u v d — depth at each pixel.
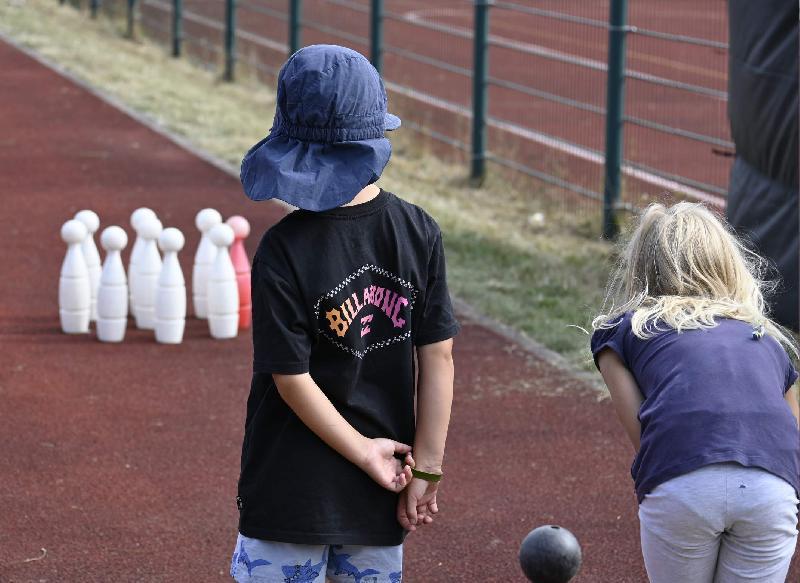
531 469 17.34
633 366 10.44
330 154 9.08
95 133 44.66
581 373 21.19
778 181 23.31
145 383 20.56
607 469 17.38
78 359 21.70
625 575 14.41
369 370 9.44
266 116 49.22
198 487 16.52
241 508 9.58
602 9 83.06
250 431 9.58
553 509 16.12
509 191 37.47
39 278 26.95
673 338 10.29
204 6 83.31
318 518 9.30
